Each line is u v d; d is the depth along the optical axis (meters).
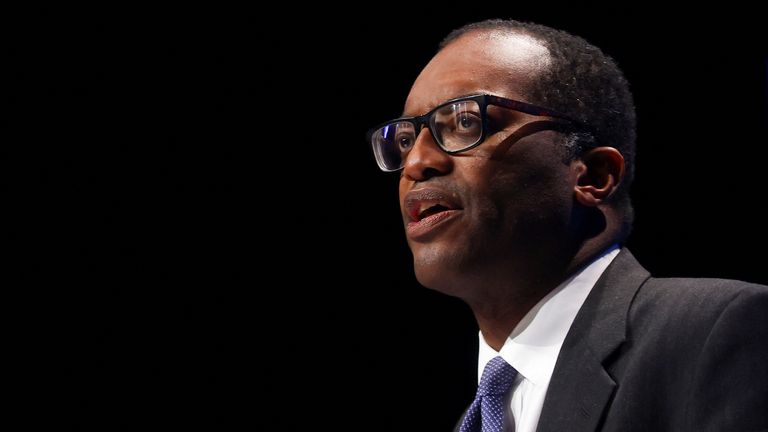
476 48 5.02
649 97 11.97
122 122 13.88
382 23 13.39
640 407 3.94
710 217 11.86
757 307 3.84
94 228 13.97
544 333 4.59
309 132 14.00
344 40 13.59
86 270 13.89
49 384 13.59
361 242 14.22
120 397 13.75
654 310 4.29
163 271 14.11
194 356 14.05
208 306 14.14
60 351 13.70
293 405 14.05
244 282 14.23
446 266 4.58
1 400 13.40
